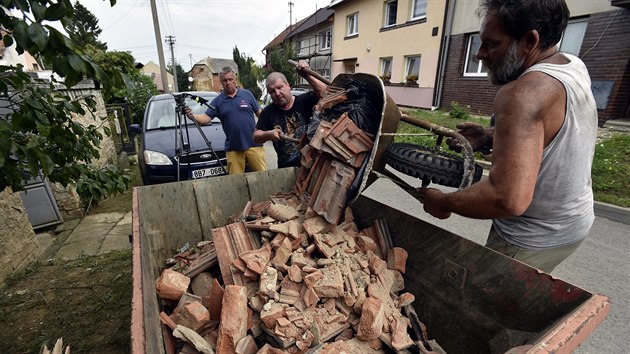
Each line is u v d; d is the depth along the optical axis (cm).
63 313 273
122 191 269
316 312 154
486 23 138
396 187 526
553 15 123
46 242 394
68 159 225
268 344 146
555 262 168
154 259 219
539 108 117
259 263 172
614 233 363
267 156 817
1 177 186
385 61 1344
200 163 435
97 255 361
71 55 134
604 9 606
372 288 171
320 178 197
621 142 541
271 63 2278
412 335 172
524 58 135
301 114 351
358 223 251
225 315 145
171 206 245
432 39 1027
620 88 603
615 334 226
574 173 140
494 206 120
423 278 199
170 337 153
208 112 431
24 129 182
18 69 185
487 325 164
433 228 192
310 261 176
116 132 870
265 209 238
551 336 106
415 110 1045
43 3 129
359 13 1431
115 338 247
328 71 1919
